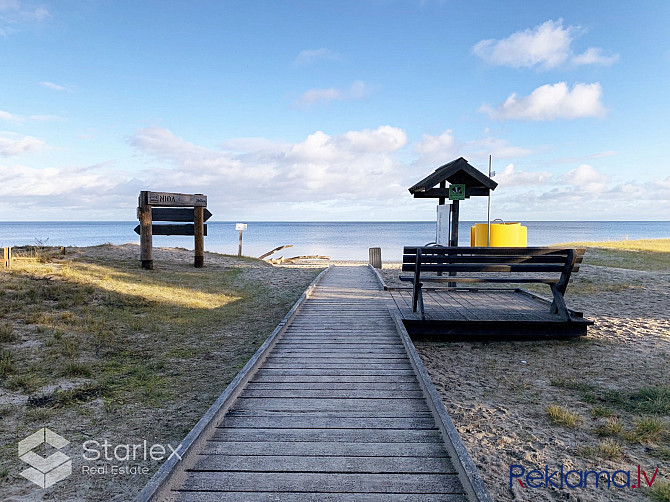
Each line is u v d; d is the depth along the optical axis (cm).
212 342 687
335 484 283
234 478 289
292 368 521
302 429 362
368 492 274
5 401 442
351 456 318
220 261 1806
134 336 696
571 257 678
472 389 496
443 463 309
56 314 767
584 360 599
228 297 1070
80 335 670
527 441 374
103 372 536
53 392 467
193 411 434
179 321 807
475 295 959
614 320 824
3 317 722
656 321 814
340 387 459
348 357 564
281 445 335
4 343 608
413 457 317
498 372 555
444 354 633
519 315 724
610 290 1147
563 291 710
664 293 1097
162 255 1742
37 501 291
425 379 442
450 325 687
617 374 542
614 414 427
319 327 727
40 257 1270
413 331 693
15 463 336
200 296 1052
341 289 1141
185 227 1534
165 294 1028
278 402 420
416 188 1113
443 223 1123
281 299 1057
